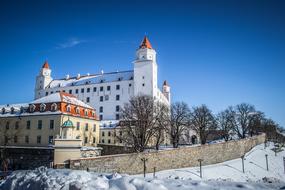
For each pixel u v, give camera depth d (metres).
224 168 46.31
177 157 42.88
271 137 89.31
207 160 47.78
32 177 12.94
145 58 94.50
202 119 69.56
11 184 13.15
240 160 54.03
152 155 39.50
